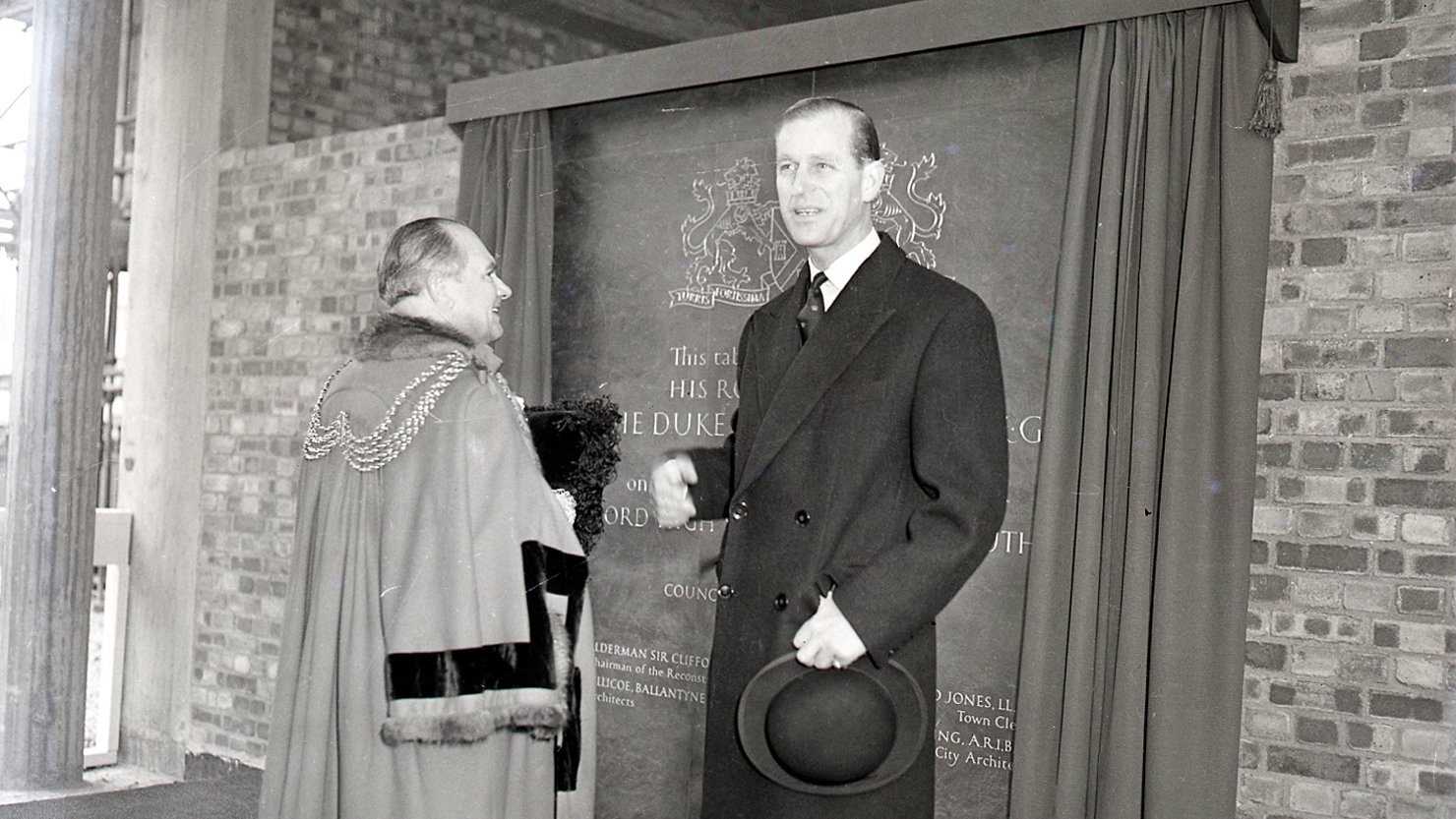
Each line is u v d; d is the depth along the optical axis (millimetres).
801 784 2662
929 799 2561
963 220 2600
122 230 3600
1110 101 2441
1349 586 2359
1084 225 2451
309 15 3498
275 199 3518
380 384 2355
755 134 2881
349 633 2297
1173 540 2361
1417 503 2312
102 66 3320
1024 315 2535
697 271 2920
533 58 3236
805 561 2678
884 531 2617
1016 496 2525
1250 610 2436
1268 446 2436
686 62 2936
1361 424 2361
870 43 2695
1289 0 2367
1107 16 2455
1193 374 2369
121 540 3520
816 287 2732
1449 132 2309
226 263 3564
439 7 3354
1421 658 2297
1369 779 2326
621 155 3047
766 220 2836
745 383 2811
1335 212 2396
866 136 2703
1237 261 2355
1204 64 2385
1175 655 2354
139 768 3428
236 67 3541
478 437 2295
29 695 3199
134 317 3588
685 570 2885
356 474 2336
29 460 3217
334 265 3426
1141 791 2379
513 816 2260
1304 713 2383
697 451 2883
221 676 3430
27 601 3205
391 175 3373
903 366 2625
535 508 2297
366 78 3424
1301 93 2432
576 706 2309
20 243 3266
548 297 3096
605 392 3012
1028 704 2449
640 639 2926
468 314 2547
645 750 2914
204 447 3520
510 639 2223
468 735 2197
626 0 3066
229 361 3527
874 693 2604
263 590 3408
